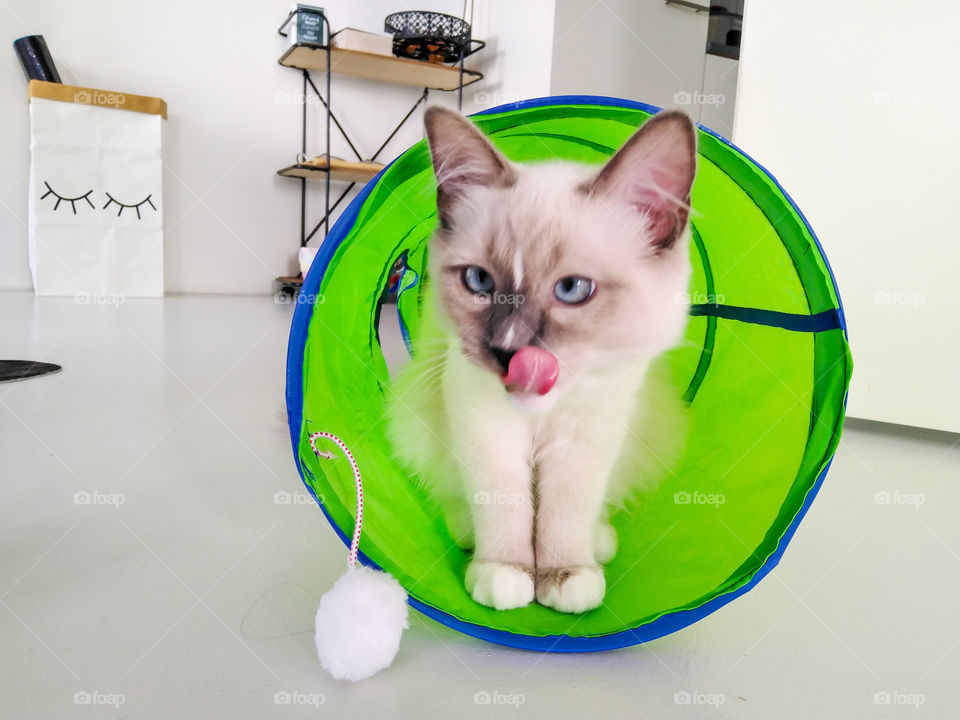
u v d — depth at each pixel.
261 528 0.92
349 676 0.60
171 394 1.61
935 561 0.94
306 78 3.67
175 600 0.73
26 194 3.26
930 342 1.51
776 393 0.78
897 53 1.45
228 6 3.50
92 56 3.31
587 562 0.77
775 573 0.89
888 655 0.70
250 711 0.56
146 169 3.24
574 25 2.77
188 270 3.65
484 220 0.83
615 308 0.79
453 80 3.59
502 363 0.80
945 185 1.44
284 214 3.79
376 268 0.94
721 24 2.72
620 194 0.79
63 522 0.92
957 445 1.55
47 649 0.63
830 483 1.27
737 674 0.65
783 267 0.77
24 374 1.70
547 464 0.83
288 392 0.70
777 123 1.61
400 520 0.81
